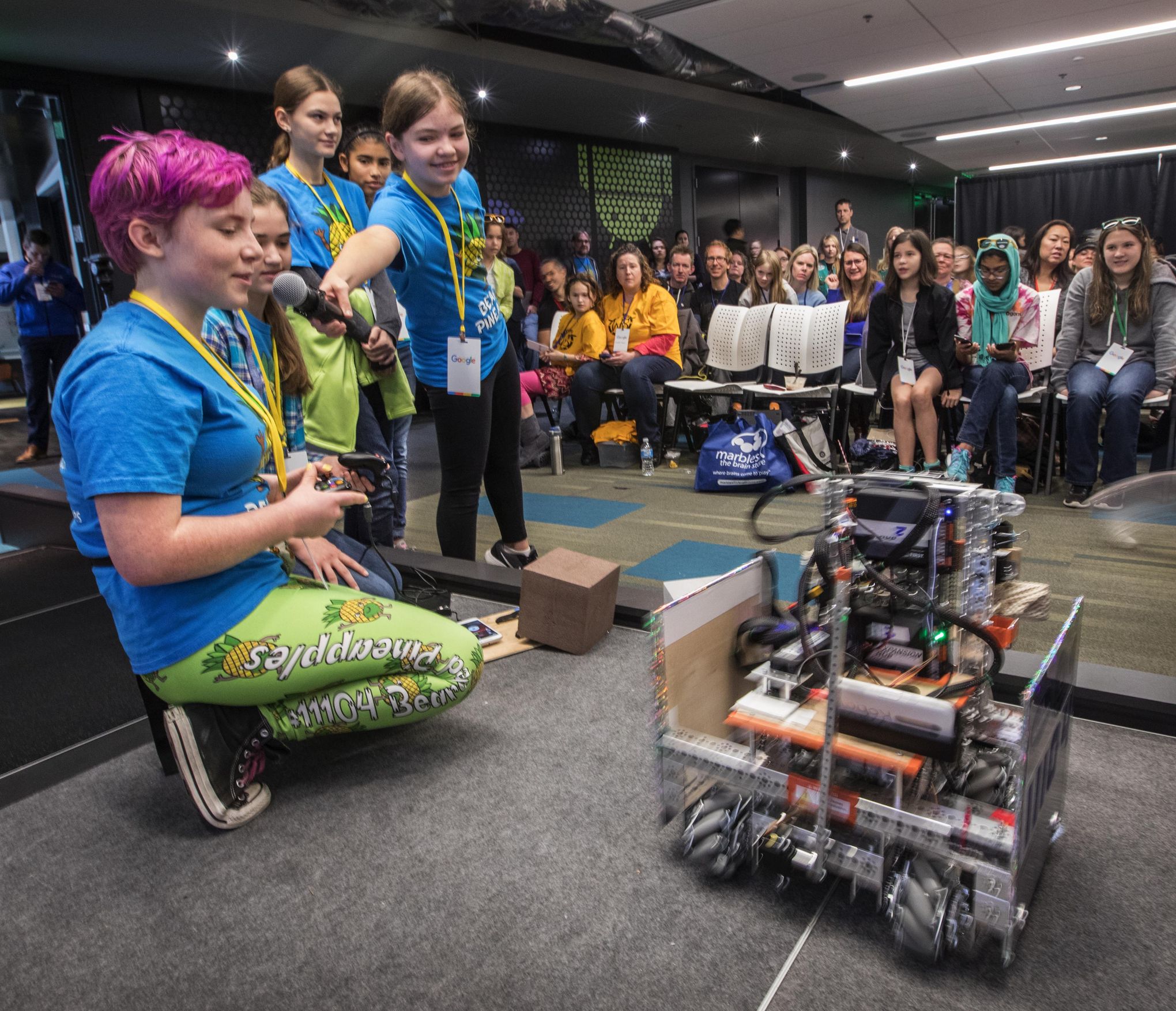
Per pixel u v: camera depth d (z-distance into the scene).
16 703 2.19
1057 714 1.25
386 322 2.95
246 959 1.25
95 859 1.51
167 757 1.78
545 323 6.75
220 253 1.34
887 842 1.21
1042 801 1.22
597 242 10.11
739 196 12.55
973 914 1.14
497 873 1.41
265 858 1.48
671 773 1.38
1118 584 2.79
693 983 1.16
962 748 1.25
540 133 9.34
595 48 7.49
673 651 1.33
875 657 1.32
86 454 1.28
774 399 4.69
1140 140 12.04
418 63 6.66
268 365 1.88
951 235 17.72
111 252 1.37
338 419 2.65
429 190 2.37
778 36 6.99
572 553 2.41
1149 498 3.45
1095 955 1.18
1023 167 14.20
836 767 1.33
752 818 1.34
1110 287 3.78
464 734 1.87
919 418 4.22
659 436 5.40
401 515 3.42
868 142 11.52
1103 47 7.48
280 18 5.40
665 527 3.79
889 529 1.23
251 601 1.54
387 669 1.63
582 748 1.79
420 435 6.80
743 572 1.49
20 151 6.06
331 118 2.57
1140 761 1.66
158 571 1.32
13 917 1.37
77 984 1.22
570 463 5.68
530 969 1.20
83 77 6.05
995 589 1.39
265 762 1.67
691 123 9.61
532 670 2.17
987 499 1.24
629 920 1.29
